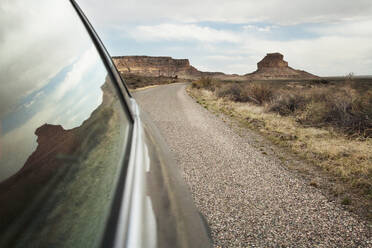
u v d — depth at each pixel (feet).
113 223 2.20
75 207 2.01
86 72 4.23
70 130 2.73
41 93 2.60
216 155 17.97
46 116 2.45
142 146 4.59
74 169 2.36
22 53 2.60
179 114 35.24
